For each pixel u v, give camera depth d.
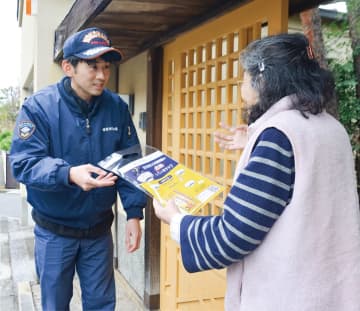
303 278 1.17
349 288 1.20
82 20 2.88
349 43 2.74
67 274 2.18
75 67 1.98
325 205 1.19
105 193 2.15
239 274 1.31
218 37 2.68
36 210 2.17
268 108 1.28
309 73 1.25
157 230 3.59
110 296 2.30
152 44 3.40
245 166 1.22
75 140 2.06
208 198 1.45
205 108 2.89
